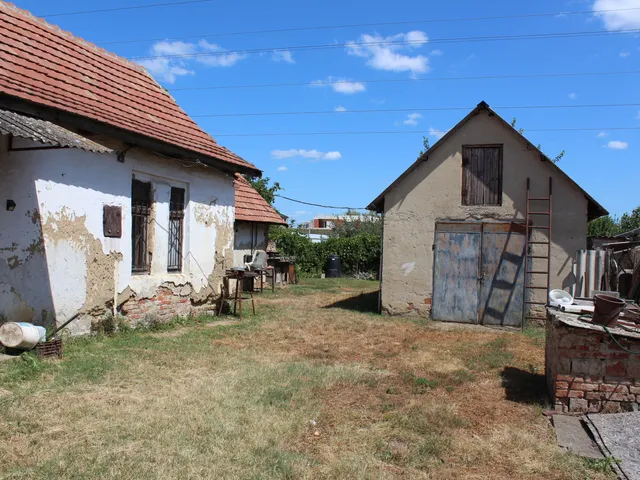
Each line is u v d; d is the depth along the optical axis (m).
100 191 9.06
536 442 5.16
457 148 13.29
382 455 4.79
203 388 6.49
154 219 10.64
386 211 13.84
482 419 5.87
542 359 9.01
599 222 31.22
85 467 4.21
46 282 8.03
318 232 52.19
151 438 4.88
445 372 7.91
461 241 13.27
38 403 5.59
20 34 9.53
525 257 12.78
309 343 9.98
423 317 13.52
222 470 4.29
